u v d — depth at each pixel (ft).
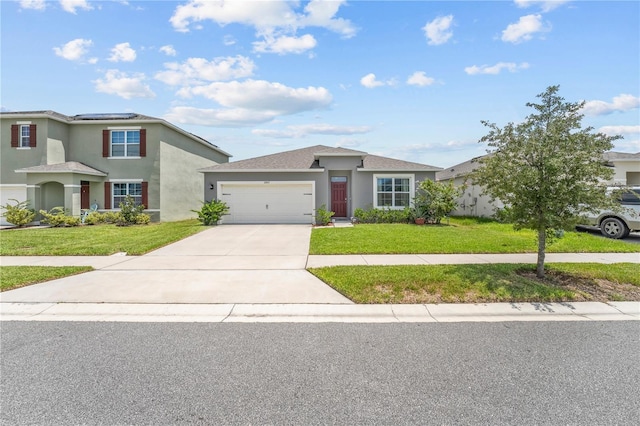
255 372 11.02
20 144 59.77
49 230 48.01
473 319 16.15
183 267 25.75
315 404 9.23
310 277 22.79
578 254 29.45
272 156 63.72
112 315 16.79
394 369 11.19
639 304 17.81
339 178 61.16
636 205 38.01
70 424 8.41
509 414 8.80
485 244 33.12
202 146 79.92
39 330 14.79
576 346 13.00
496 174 21.48
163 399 9.48
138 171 62.13
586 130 19.97
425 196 55.72
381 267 23.98
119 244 34.94
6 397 9.59
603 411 8.94
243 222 56.18
